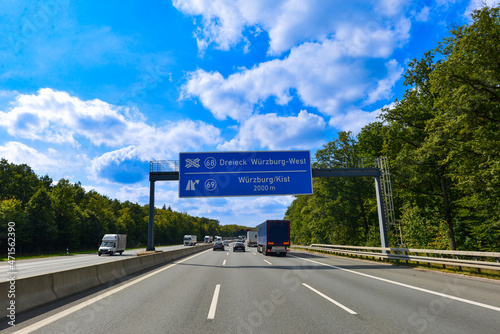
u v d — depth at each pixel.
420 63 25.19
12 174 61.34
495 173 15.65
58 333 4.90
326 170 22.70
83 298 7.93
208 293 8.73
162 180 22.86
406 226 28.28
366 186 41.06
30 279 6.77
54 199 57.03
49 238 49.59
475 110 16.97
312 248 38.56
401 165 23.72
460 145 17.27
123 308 6.75
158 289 9.46
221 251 40.59
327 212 41.38
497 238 24.36
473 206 22.97
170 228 126.19
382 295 8.31
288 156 22.06
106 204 99.50
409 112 25.00
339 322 5.56
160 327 5.27
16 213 41.44
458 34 18.09
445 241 25.52
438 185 24.98
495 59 15.87
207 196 21.50
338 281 11.26
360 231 41.94
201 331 5.04
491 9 15.77
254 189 21.56
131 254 41.56
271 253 32.50
